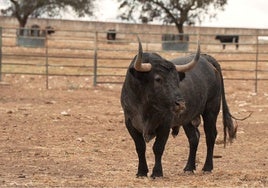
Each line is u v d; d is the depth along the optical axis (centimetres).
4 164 1630
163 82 1319
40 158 1742
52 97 3409
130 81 1362
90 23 7181
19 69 4516
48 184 1339
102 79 4291
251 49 6644
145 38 7069
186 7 6969
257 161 1780
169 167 1666
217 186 1339
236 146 2052
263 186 1354
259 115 2872
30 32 6506
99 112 2853
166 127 1384
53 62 4981
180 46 5734
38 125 2394
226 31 7238
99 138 2148
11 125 2364
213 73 1608
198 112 1539
